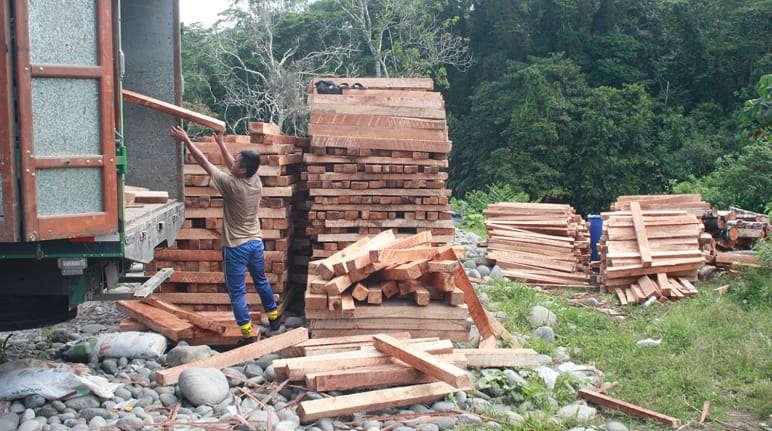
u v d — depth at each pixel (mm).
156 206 7117
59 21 4559
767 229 12227
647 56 47500
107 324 8125
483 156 42500
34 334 7543
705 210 12234
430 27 39562
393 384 5664
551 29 46344
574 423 5344
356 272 6605
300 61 35188
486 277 11000
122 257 5035
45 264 5094
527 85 40562
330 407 5164
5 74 4336
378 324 6723
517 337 7480
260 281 7086
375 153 8336
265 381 5965
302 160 9141
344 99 8336
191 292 8016
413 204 8320
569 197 41500
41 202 4527
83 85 4684
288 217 8422
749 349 7043
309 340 6480
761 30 44406
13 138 4387
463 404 5590
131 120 7969
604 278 10453
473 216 20547
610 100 41188
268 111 37094
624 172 39656
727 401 5957
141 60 8039
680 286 10070
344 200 8281
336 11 42500
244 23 40531
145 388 5688
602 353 7121
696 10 46844
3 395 5172
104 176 4801
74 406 5195
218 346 7340
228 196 6727
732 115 41906
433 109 8375
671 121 41469
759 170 18453
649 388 6145
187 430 4906
